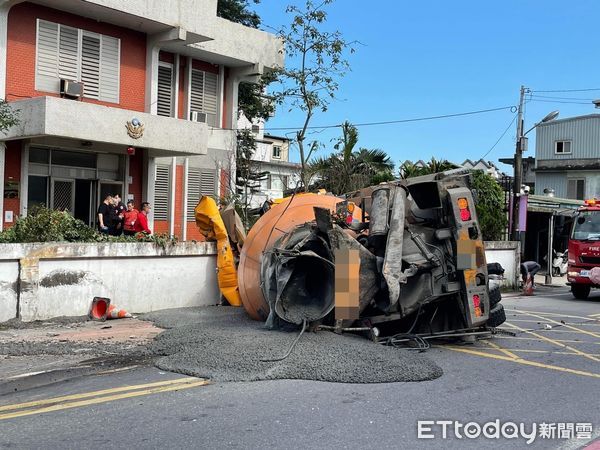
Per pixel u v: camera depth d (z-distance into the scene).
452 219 8.52
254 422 5.29
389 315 8.34
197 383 6.52
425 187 8.59
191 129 18.41
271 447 4.71
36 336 8.92
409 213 8.70
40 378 6.76
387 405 5.84
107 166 18.62
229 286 11.93
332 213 8.95
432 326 8.98
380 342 8.27
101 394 6.14
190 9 18.69
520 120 20.62
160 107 20.31
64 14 17.06
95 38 17.81
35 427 5.17
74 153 17.86
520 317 12.63
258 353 7.19
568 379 7.05
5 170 16.14
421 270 8.30
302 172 18.84
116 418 5.39
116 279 10.88
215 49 20.62
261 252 9.67
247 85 26.34
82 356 7.77
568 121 39.00
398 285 7.86
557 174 39.34
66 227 10.79
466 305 8.52
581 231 17.14
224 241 12.12
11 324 9.48
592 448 4.88
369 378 6.62
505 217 21.70
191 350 7.55
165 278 11.56
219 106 22.27
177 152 18.58
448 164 20.66
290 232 8.73
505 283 19.84
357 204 9.78
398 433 5.08
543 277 25.52
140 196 19.31
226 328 8.91
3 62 15.68
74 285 10.34
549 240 22.84
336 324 8.17
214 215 12.12
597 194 37.78
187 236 21.22
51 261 10.06
